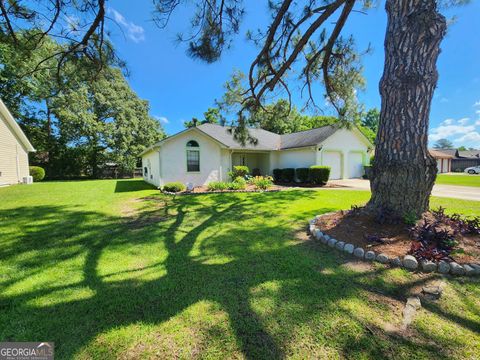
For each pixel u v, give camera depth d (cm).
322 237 380
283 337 177
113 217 560
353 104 700
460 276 266
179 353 163
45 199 820
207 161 1266
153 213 605
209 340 174
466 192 930
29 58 494
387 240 340
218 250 351
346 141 1578
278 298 226
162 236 418
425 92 370
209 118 2616
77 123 2064
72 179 2136
